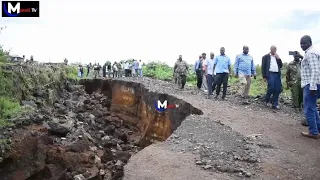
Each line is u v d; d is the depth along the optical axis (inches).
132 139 669.9
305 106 336.2
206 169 250.7
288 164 264.4
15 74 466.9
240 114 441.4
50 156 372.2
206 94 659.4
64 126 443.2
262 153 287.9
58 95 680.4
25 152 336.8
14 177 317.4
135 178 231.3
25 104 456.4
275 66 503.5
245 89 603.5
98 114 705.0
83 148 426.0
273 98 514.6
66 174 352.8
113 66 1302.9
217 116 418.9
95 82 949.8
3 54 484.7
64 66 869.8
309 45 317.4
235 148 297.6
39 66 625.6
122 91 830.5
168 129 548.4
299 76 499.5
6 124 358.9
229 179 233.0
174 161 264.7
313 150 299.3
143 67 1464.1
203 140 317.1
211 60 623.2
